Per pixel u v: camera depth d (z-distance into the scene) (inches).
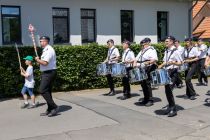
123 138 339.3
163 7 850.8
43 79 406.3
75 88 607.8
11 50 540.4
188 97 510.6
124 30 789.2
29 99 525.0
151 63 446.3
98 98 519.8
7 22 642.2
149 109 443.2
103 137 341.1
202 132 360.2
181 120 397.7
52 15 690.2
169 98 413.1
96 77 619.2
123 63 494.6
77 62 600.4
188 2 900.6
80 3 722.2
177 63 433.4
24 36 655.8
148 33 824.3
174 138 342.3
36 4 668.7
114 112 427.5
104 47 622.2
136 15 802.2
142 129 365.1
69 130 360.2
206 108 452.1
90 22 741.9
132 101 492.1
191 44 518.3
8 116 419.8
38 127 371.6
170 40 438.3
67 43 707.4
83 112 429.4
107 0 757.3
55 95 555.5
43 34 677.3
